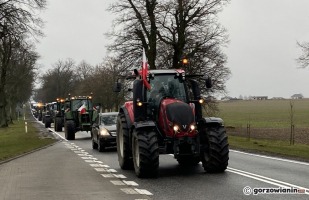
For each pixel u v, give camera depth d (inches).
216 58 1478.8
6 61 1903.3
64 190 391.9
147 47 1513.3
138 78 518.0
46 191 388.2
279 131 1401.3
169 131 456.4
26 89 3125.0
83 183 432.8
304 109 3590.1
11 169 570.9
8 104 2689.5
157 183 424.5
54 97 4626.0
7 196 367.2
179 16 1478.8
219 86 1477.6
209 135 474.6
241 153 713.0
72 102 1298.0
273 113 2974.9
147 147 451.5
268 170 493.7
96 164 611.5
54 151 860.0
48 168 568.7
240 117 2506.2
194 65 1428.4
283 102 6097.4
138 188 397.7
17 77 2410.2
